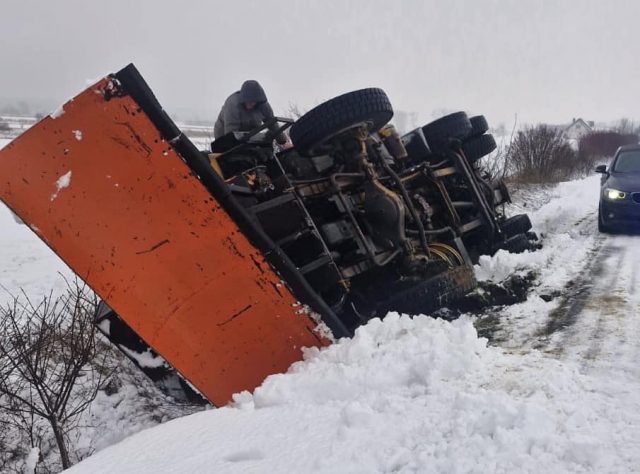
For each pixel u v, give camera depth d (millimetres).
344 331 3539
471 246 6070
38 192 3121
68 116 2994
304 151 4328
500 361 3205
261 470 2295
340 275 3691
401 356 3055
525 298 4762
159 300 3258
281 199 3578
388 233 4219
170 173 3068
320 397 2898
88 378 4570
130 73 2949
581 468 2064
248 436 2648
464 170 5969
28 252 10016
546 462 2107
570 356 3363
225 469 2369
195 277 3232
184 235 3166
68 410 4273
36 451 3893
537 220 9203
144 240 3168
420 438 2338
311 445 2414
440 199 5406
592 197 12570
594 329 3875
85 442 4137
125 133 3014
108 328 3939
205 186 3109
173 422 3170
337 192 4188
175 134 3035
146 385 4621
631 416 2443
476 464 2098
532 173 16922
